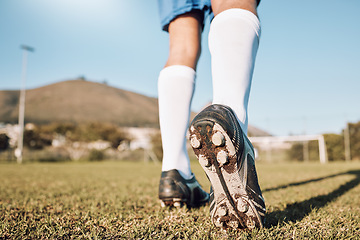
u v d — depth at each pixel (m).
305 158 15.23
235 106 0.79
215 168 0.71
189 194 1.15
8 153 18.41
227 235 0.76
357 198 1.50
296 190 1.88
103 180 3.34
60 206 1.34
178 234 0.81
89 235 0.79
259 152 15.54
